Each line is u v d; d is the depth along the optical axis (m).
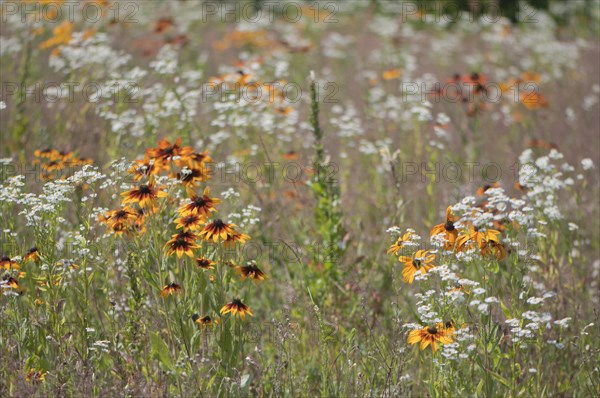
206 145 8.71
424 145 9.87
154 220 5.59
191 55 14.45
